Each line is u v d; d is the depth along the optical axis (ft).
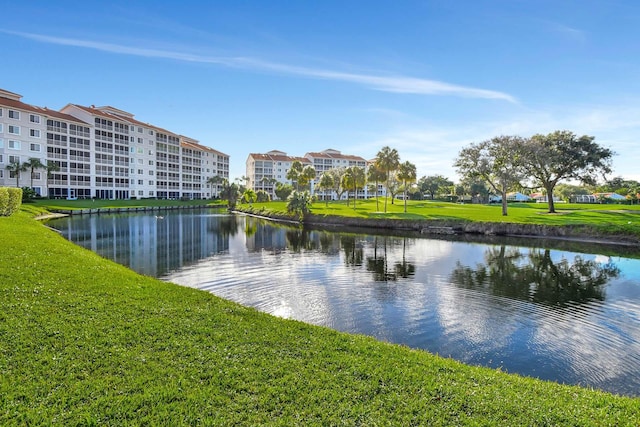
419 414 21.18
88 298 38.58
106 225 172.65
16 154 249.55
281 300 61.41
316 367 26.63
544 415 21.50
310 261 97.04
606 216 187.73
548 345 44.73
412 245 130.52
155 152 388.98
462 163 218.59
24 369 23.72
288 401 22.02
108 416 19.75
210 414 20.38
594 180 212.23
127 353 26.81
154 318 34.27
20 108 248.73
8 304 34.47
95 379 23.20
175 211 304.50
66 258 57.93
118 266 66.80
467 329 49.52
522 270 88.53
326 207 292.81
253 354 28.22
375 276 79.77
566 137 213.66
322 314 54.65
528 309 58.13
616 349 43.80
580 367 39.32
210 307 39.86
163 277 76.74
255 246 123.54
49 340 28.02
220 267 87.56
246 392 22.84
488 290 69.21
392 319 52.95
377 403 22.11
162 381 23.45
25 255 55.01
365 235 160.66
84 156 307.78
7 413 19.27
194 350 28.09
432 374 26.78
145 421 19.53
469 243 137.08
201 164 474.49
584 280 78.59
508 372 38.09
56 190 284.00
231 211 319.47
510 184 217.36
